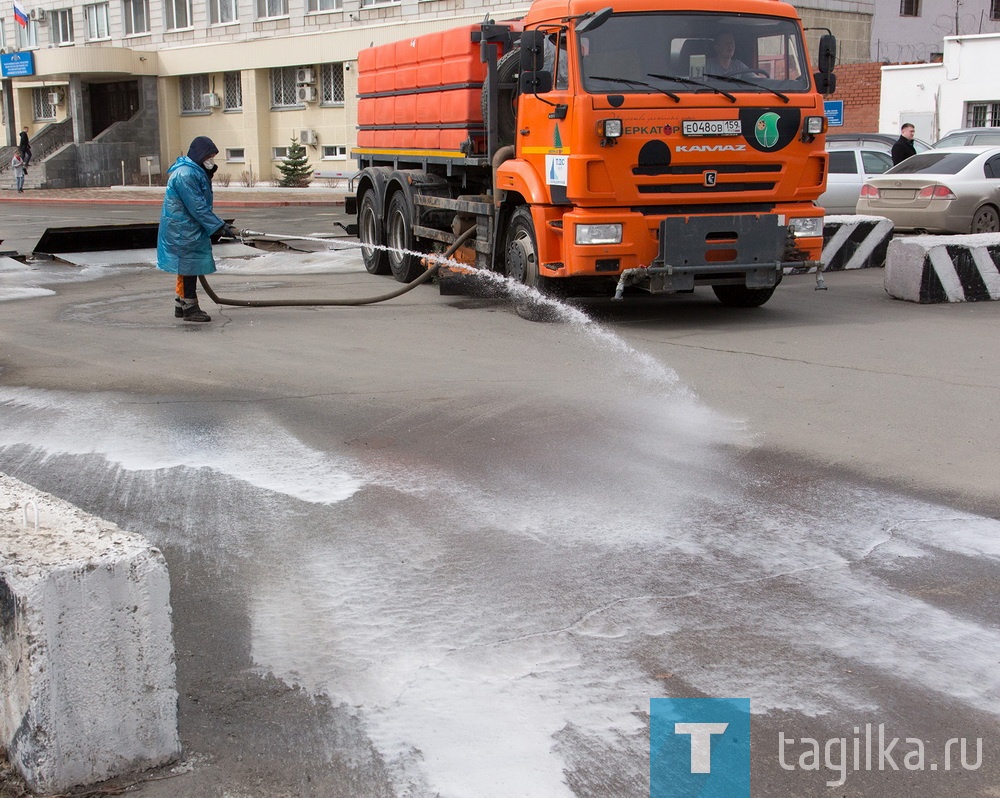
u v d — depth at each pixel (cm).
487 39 1122
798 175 1046
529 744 337
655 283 1014
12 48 5109
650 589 447
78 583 301
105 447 649
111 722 313
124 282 1466
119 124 4406
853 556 481
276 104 4094
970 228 1731
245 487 576
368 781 319
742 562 474
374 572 465
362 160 1594
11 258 1619
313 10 3812
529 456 627
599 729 345
